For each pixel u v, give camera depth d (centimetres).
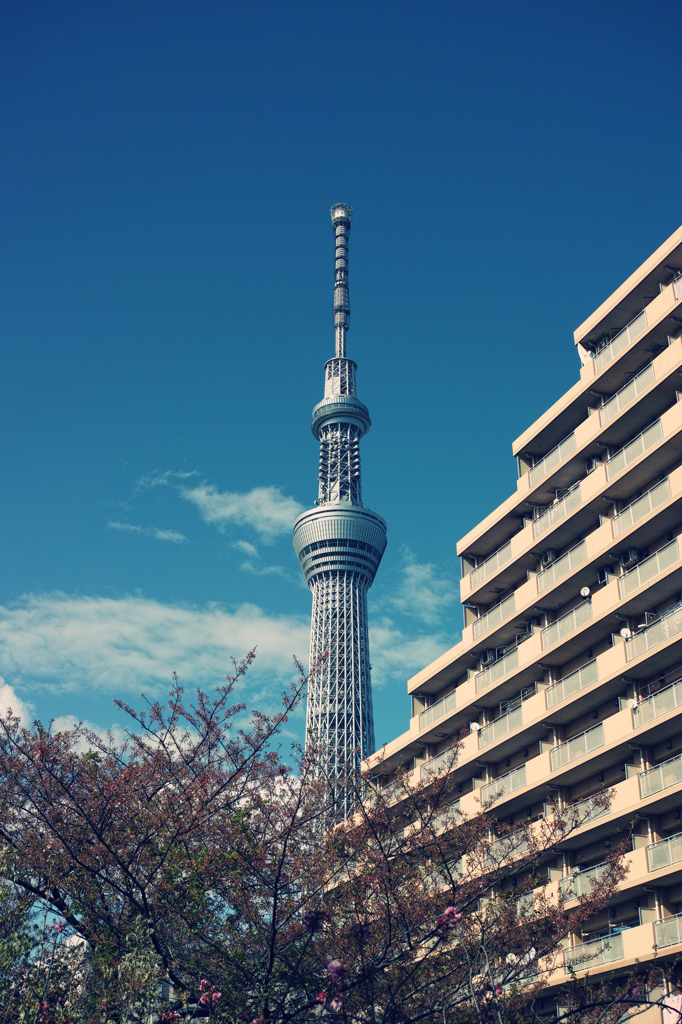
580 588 3903
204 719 2156
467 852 2303
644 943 2902
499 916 2088
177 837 1986
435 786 2262
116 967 1717
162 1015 1802
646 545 3600
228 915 1934
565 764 3559
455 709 4428
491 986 1830
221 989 1777
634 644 3388
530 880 2244
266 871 1875
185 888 1908
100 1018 1675
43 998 1689
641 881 3038
